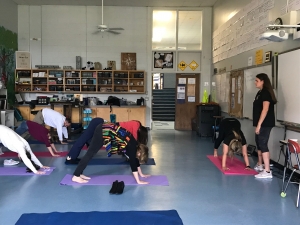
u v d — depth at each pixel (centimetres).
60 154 597
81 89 999
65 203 341
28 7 1013
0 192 376
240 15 714
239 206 341
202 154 630
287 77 476
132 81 1026
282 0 505
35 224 284
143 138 411
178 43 1084
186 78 1044
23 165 510
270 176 450
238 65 728
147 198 361
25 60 1000
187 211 325
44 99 952
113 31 927
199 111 894
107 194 372
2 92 866
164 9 1027
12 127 846
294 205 346
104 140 394
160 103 1345
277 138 518
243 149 506
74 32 1024
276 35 437
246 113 662
